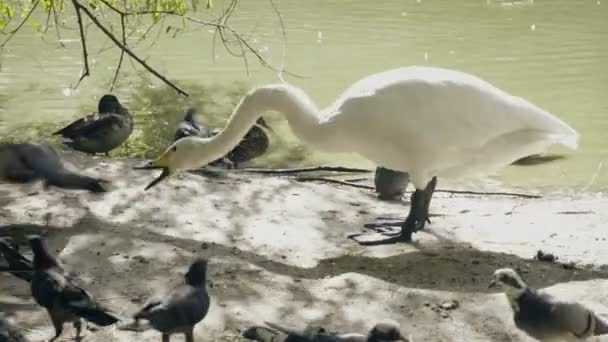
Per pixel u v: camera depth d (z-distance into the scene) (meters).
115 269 4.44
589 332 3.77
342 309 4.16
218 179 5.54
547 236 4.84
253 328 3.77
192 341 3.81
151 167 4.88
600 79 7.36
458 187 5.80
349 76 7.47
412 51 8.09
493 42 8.36
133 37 8.62
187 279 3.82
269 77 7.56
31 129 6.59
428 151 4.64
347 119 4.65
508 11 9.55
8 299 4.21
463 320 4.09
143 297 4.23
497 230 4.93
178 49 8.32
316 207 5.19
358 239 4.76
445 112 4.62
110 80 7.56
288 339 3.66
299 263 4.55
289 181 5.57
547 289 4.29
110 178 5.45
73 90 7.33
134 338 3.97
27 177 4.61
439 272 4.46
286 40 8.52
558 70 7.57
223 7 9.14
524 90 7.16
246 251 4.64
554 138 4.70
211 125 6.66
